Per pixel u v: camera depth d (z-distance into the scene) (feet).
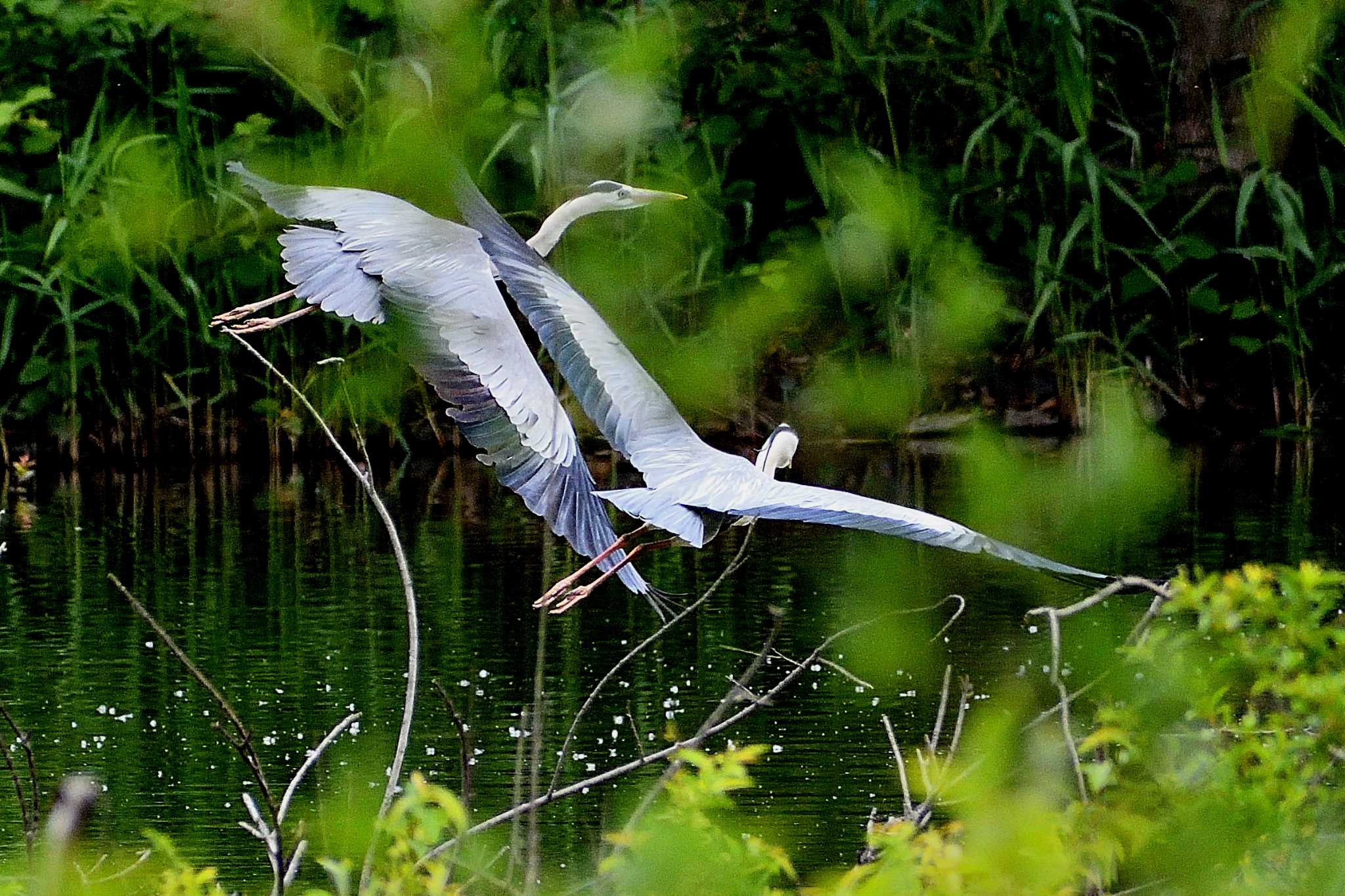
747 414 66.28
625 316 65.21
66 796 13.75
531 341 62.08
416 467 65.26
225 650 37.96
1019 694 33.81
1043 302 61.77
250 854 26.68
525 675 35.99
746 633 39.19
